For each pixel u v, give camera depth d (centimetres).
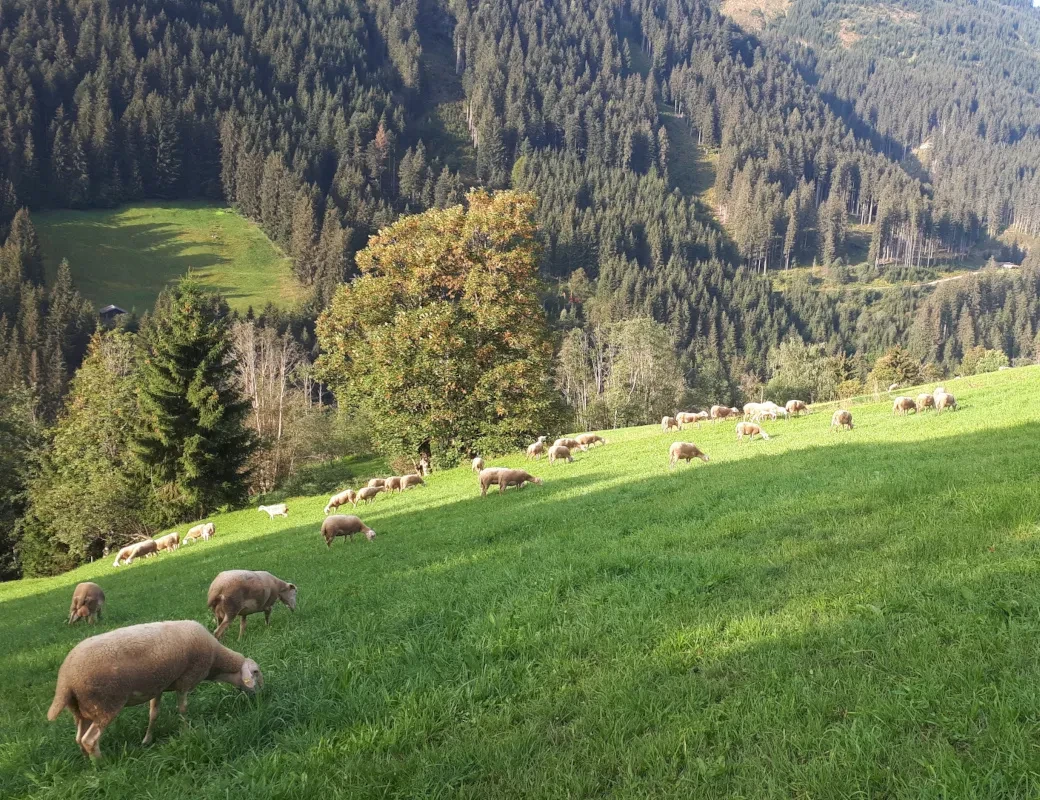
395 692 684
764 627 712
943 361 19100
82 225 18338
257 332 9062
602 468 2802
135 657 632
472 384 4375
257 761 578
